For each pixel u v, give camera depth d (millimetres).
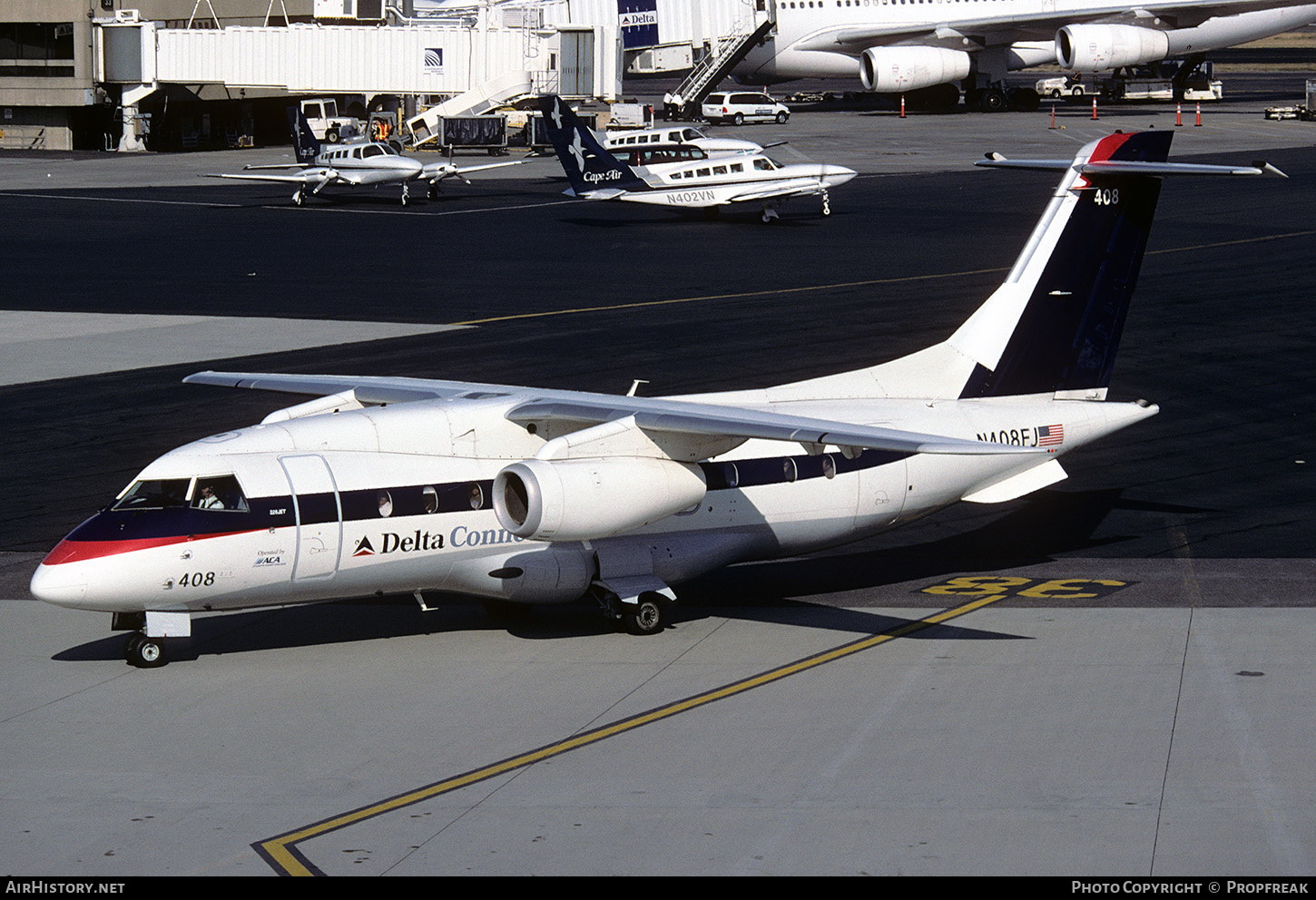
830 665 52469
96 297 137625
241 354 112062
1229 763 42344
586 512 51844
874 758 43375
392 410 55406
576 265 153625
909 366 63625
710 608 60688
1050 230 64438
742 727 46406
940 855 36812
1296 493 75875
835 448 59094
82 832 39312
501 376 102562
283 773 43312
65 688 51438
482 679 51875
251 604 53250
